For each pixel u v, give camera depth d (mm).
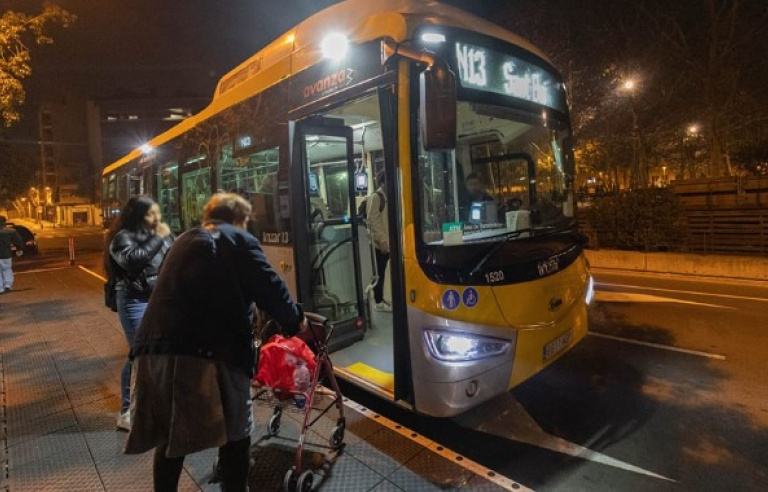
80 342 7008
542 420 4297
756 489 3219
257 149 5449
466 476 3336
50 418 4484
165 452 2641
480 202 3957
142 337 2549
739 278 10438
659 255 11820
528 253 3957
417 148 3537
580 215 14281
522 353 3742
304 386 3287
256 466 3494
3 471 3578
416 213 3521
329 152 5379
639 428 4098
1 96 12117
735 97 16609
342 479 3324
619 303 8461
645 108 18281
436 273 3459
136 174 10570
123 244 3922
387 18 3730
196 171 7160
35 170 33219
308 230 4875
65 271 16078
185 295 2551
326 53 4375
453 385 3434
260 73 5492
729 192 11680
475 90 3885
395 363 3711
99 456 3777
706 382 4977
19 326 8141
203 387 2475
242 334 2654
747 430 3990
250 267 2668
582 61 16250
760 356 5613
